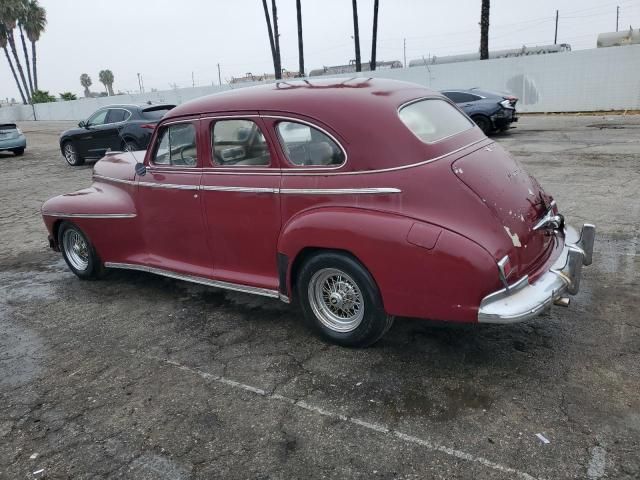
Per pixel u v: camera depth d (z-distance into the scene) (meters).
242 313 4.76
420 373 3.57
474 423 3.03
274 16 34.59
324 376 3.62
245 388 3.56
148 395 3.57
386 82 4.19
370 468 2.75
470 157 3.65
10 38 61.69
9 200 10.97
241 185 4.12
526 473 2.64
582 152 11.51
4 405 3.58
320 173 3.72
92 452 3.04
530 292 3.32
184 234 4.72
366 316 3.69
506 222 3.33
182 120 4.53
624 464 2.65
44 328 4.76
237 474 2.79
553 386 3.31
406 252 3.31
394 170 3.45
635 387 3.24
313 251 3.84
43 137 26.94
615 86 20.55
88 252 5.66
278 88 4.23
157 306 5.06
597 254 5.48
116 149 14.61
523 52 31.09
